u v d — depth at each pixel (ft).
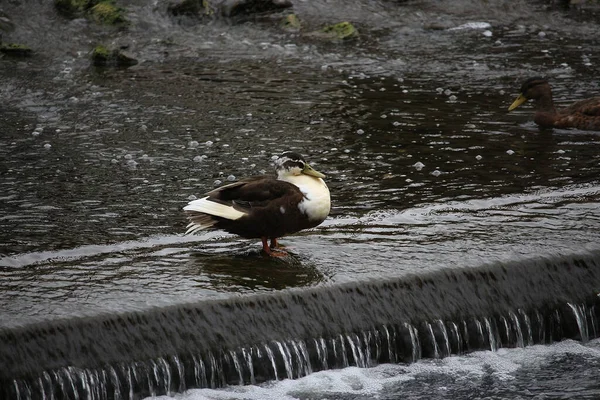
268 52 76.95
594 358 35.81
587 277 37.88
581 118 58.29
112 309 32.19
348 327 34.27
